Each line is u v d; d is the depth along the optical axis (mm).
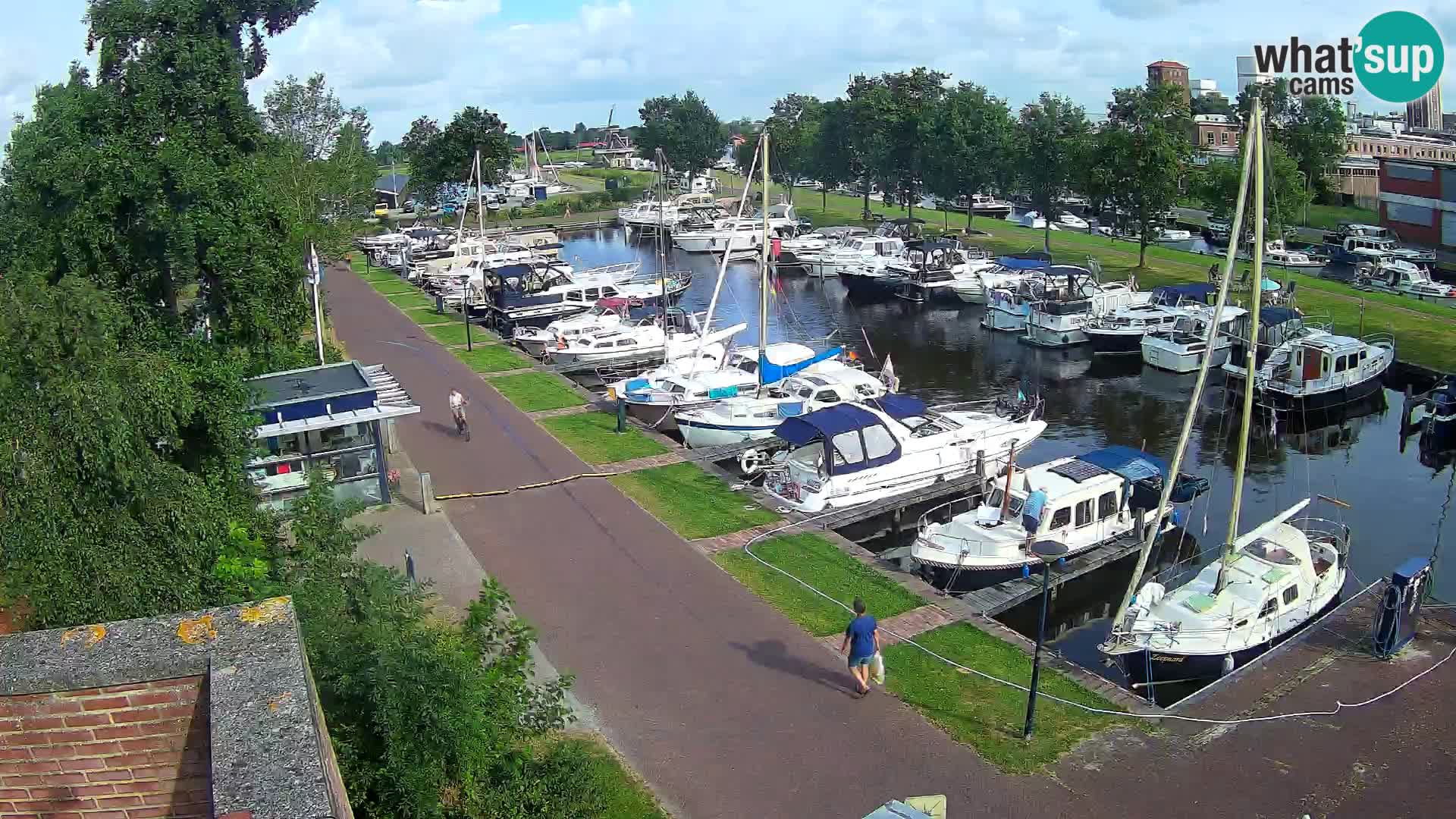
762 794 14734
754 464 31594
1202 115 116812
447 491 27953
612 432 33500
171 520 15062
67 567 14336
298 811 5543
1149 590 21062
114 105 24750
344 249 53312
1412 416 37188
